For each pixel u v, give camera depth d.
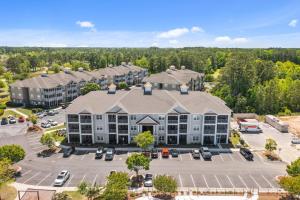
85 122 69.88
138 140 61.91
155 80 122.12
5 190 48.34
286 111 104.94
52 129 82.62
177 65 189.75
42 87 110.25
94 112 69.62
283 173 55.44
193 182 51.41
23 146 69.31
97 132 71.00
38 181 51.62
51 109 108.12
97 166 58.03
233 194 47.28
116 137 70.69
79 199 45.19
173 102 72.75
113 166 58.06
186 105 72.56
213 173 55.19
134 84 168.38
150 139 61.81
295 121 94.62
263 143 72.50
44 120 92.44
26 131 80.94
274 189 49.00
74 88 125.44
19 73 189.38
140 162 50.00
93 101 74.44
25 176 53.56
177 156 63.31
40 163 59.41
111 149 64.62
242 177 53.62
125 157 62.56
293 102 110.69
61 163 59.44
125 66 168.12
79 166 58.03
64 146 69.06
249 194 47.25
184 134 70.88
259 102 105.19
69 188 49.03
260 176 54.16
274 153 65.75
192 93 79.25
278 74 153.12
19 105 114.00
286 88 112.12
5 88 152.50
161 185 44.12
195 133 70.88
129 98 74.12
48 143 65.06
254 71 113.00
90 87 114.19
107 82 148.00
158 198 45.72
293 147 69.75
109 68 157.00
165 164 59.12
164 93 77.81
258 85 111.12
